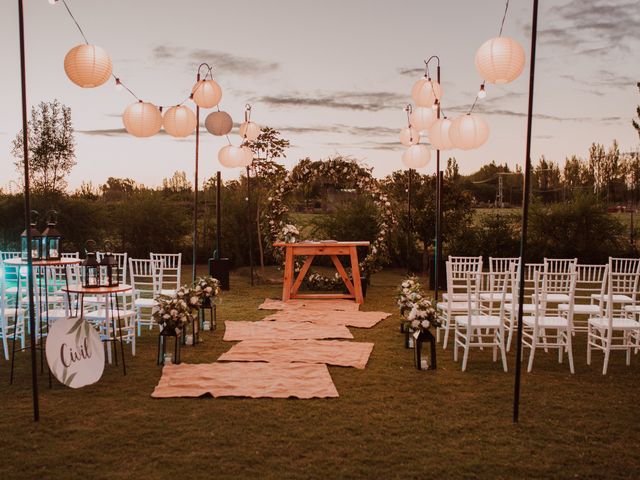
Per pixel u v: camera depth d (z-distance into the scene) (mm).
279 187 12188
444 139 7266
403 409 4535
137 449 3742
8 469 3443
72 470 3438
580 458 3621
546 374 5574
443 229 13547
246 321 8195
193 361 6051
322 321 8188
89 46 5051
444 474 3393
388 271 14242
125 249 14445
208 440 3891
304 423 4219
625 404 4664
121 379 5344
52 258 5695
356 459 3596
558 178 17703
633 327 5590
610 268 5500
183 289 6754
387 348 6684
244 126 10570
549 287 7480
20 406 4566
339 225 13781
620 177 16453
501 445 3822
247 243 14453
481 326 5695
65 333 4770
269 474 3383
